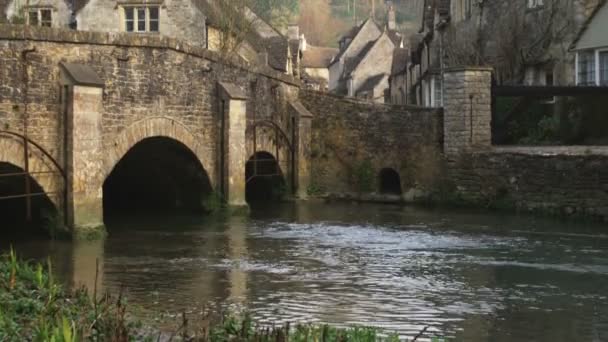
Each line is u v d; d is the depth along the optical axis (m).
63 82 16.17
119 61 17.75
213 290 12.12
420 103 42.72
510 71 29.27
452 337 9.62
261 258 15.12
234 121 22.05
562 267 14.25
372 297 11.77
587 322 10.38
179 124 20.00
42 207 16.59
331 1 101.94
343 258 15.19
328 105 27.53
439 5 37.66
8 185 16.88
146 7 34.09
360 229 19.56
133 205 24.81
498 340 9.52
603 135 25.28
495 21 30.64
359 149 27.19
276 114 25.84
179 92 19.94
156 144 20.67
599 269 14.05
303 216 22.52
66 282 12.50
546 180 22.08
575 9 26.64
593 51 26.02
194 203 23.16
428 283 12.82
